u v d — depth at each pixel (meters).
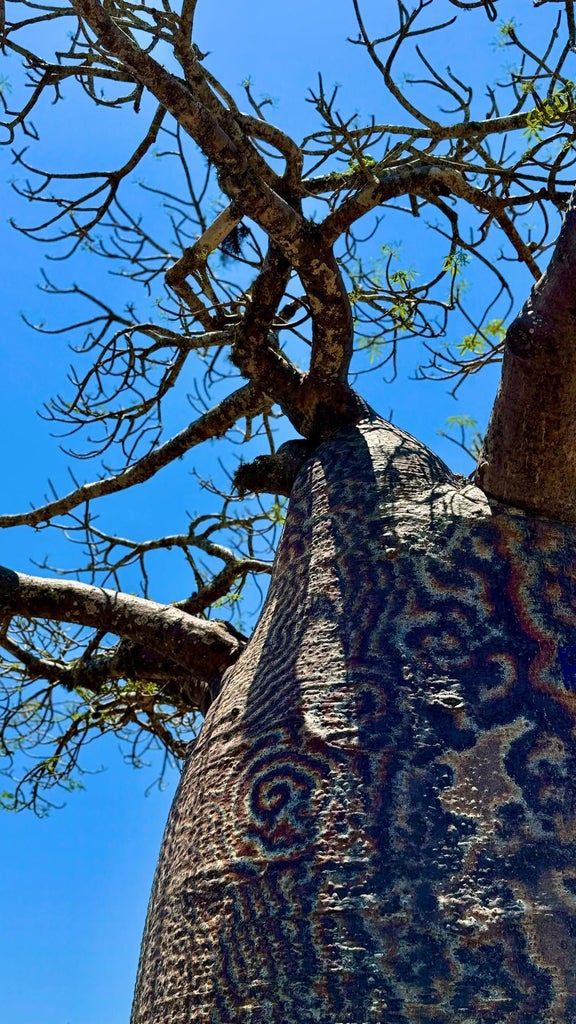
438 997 2.29
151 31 3.50
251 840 2.64
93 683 5.08
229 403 4.83
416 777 2.59
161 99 3.30
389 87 3.72
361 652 2.88
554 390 3.03
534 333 3.01
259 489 4.09
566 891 2.44
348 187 4.16
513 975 2.32
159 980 2.64
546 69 3.83
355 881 2.46
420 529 3.14
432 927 2.37
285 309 4.71
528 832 2.51
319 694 2.82
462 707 2.71
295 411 4.01
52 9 4.12
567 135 4.05
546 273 3.07
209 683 4.04
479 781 2.59
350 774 2.63
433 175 4.01
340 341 3.81
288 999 2.36
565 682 2.80
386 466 3.46
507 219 4.26
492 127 4.12
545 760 2.63
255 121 3.66
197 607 5.53
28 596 4.45
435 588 2.97
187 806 2.92
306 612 3.10
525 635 2.87
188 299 4.38
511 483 3.18
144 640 4.30
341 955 2.37
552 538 3.13
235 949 2.50
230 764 2.85
